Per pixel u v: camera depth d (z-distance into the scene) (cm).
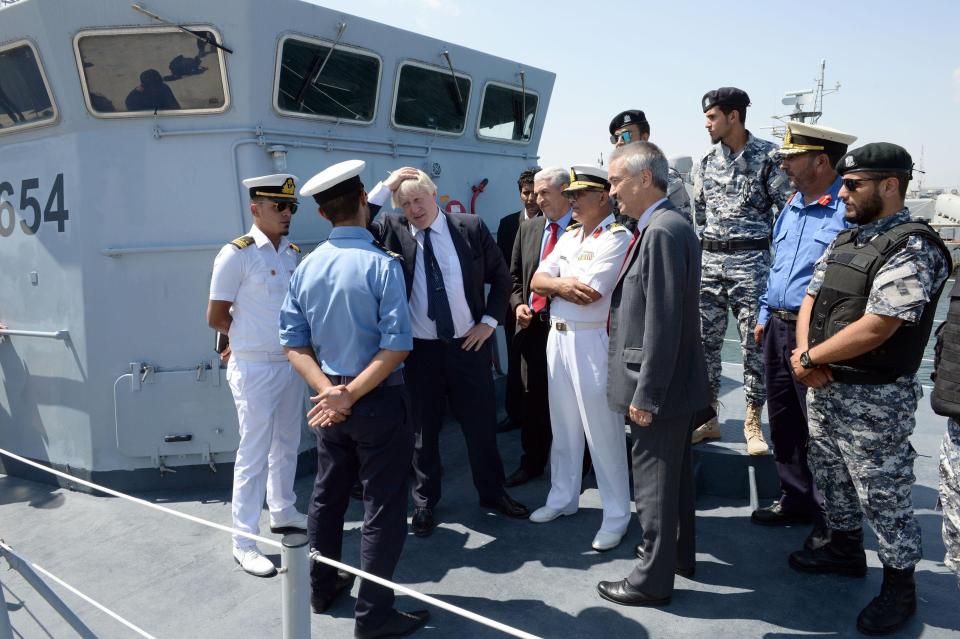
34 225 395
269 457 334
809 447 276
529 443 389
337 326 239
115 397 382
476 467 346
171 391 384
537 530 331
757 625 248
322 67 393
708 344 371
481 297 339
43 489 411
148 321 382
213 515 365
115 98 365
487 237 341
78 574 309
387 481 246
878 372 234
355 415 238
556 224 367
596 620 255
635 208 256
